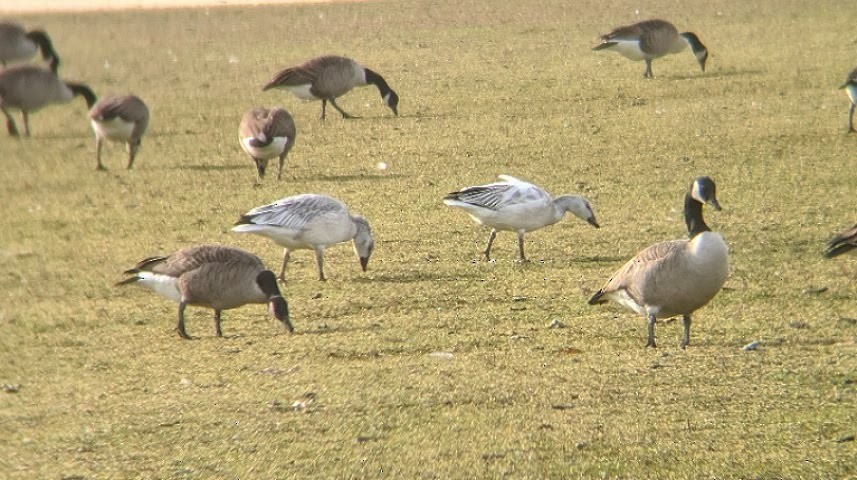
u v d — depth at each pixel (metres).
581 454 10.05
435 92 32.88
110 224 20.31
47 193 22.83
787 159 23.47
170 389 12.17
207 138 27.84
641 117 28.30
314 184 22.89
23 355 13.54
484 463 9.93
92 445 10.72
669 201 20.61
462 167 24.00
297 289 15.97
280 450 10.38
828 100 29.14
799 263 16.38
